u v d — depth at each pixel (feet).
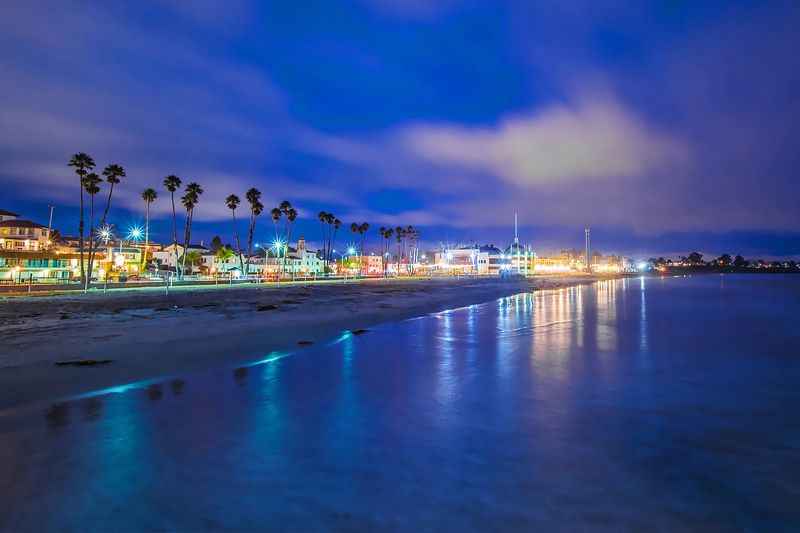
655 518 19.03
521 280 368.07
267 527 18.04
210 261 429.79
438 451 25.82
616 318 100.27
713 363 51.42
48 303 123.34
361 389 39.14
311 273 485.15
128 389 37.63
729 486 21.91
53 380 39.75
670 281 416.46
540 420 31.42
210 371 44.68
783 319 99.09
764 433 28.99
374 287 237.45
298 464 23.82
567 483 22.09
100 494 20.36
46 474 22.20
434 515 19.04
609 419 31.68
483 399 36.58
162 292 167.94
